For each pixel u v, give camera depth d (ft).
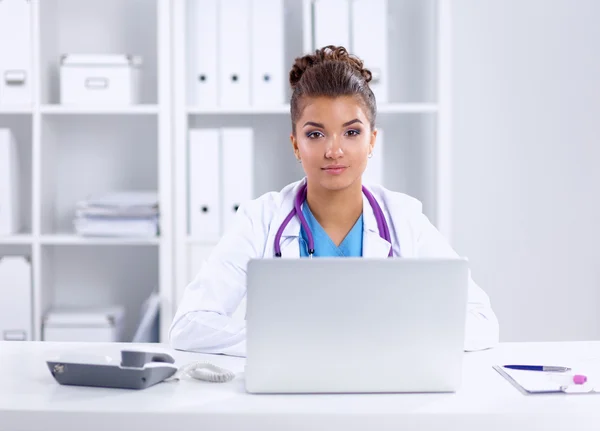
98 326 8.68
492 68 10.04
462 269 3.64
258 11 8.57
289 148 9.74
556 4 9.98
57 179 9.68
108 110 8.63
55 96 9.41
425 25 9.31
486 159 10.12
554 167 10.12
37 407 3.49
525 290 10.23
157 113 8.81
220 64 8.63
